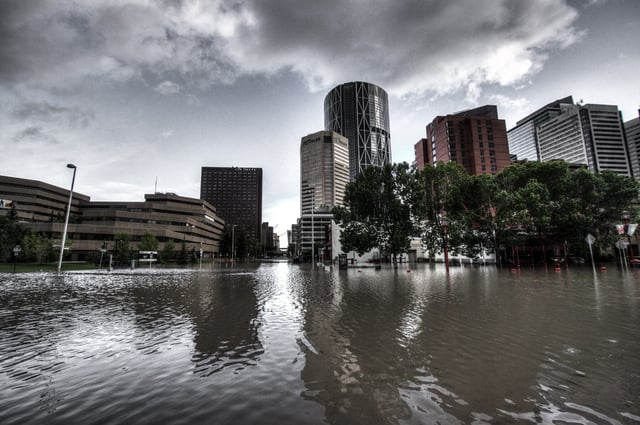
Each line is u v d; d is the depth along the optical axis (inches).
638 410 140.7
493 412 140.0
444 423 130.5
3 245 1915.6
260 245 7253.9
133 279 973.8
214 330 303.1
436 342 254.5
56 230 2888.8
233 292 624.1
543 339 258.8
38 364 209.2
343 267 1658.5
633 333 274.7
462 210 1829.5
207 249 4921.3
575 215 1581.0
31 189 3912.4
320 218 5782.5
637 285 655.8
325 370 195.3
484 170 4594.0
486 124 4694.9
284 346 247.9
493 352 227.1
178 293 607.8
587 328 294.4
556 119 6811.0
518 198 1485.0
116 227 3196.4
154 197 4616.1
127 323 336.2
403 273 1216.2
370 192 1804.9
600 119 6092.5
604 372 187.0
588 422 130.5
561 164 1763.0
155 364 208.2
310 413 140.6
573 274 1003.9
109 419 136.6
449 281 813.2
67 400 155.9
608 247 1727.4
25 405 150.6
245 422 133.2
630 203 1738.4
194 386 172.1
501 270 1314.0
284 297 542.0
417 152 5743.1
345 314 380.5
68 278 1002.1
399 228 1769.2
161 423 133.1
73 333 292.8
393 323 327.0
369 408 144.9
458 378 180.7
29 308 435.5
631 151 6555.1
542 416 135.9
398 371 192.9
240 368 199.9
